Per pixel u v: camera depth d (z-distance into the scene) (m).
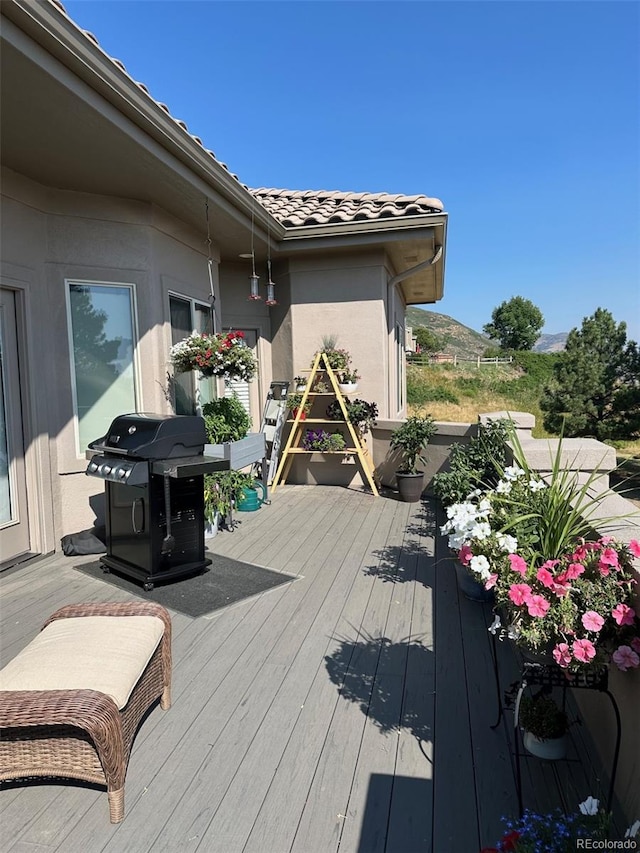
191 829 1.69
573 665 1.62
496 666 2.17
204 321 5.97
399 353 9.85
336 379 6.59
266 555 4.33
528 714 1.92
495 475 4.02
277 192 8.21
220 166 4.33
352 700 2.38
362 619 3.19
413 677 2.57
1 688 1.73
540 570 1.67
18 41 2.48
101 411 4.68
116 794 1.70
